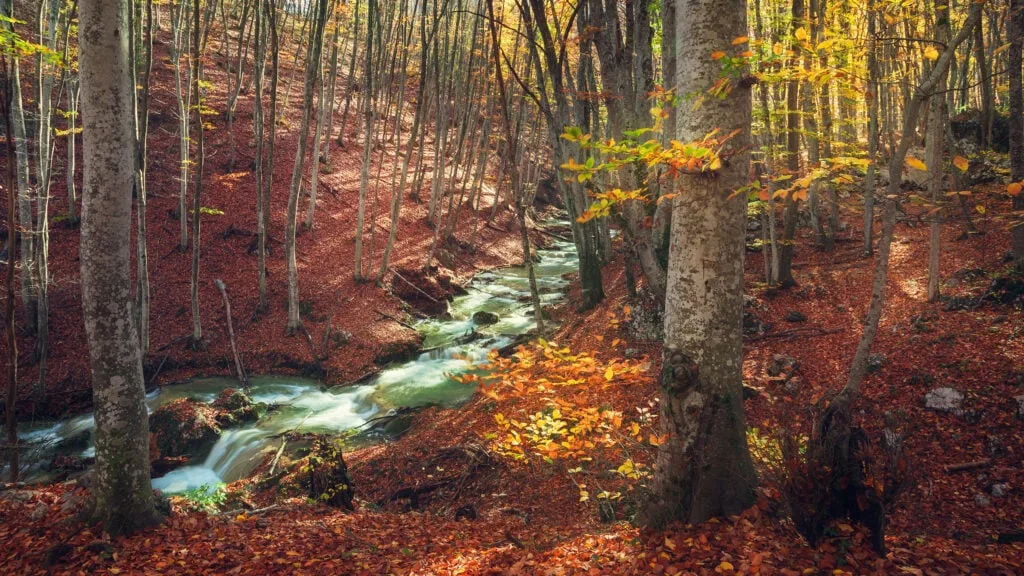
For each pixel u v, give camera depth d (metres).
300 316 17.88
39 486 7.23
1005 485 6.45
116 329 5.50
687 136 4.71
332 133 31.23
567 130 3.81
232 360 15.89
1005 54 18.38
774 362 10.08
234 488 9.79
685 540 4.51
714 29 4.55
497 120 36.12
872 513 4.07
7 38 8.05
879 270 4.98
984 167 16.92
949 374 8.44
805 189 4.14
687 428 4.74
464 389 13.94
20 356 14.59
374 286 19.97
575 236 16.47
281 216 22.28
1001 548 4.63
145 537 5.55
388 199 27.05
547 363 5.07
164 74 29.38
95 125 5.20
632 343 12.00
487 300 21.52
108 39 5.14
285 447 11.65
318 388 15.16
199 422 12.52
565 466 8.62
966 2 11.45
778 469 4.42
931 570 3.89
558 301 20.20
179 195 21.81
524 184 33.25
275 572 5.03
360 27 35.94
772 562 4.00
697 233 4.65
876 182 20.05
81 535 5.36
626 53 10.01
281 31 35.34
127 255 5.55
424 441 10.82
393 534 6.39
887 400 8.45
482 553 5.44
